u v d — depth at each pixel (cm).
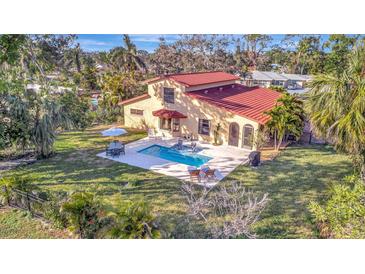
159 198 1241
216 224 1023
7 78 1555
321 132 1121
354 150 1081
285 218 1066
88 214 919
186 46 5303
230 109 2019
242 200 1218
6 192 1124
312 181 1409
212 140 2144
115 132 2089
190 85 2216
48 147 1727
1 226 996
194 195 1269
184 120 2258
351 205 868
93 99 3634
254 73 4969
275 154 1836
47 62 3422
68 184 1373
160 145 2077
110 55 4509
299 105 1875
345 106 1016
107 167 1611
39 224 1010
